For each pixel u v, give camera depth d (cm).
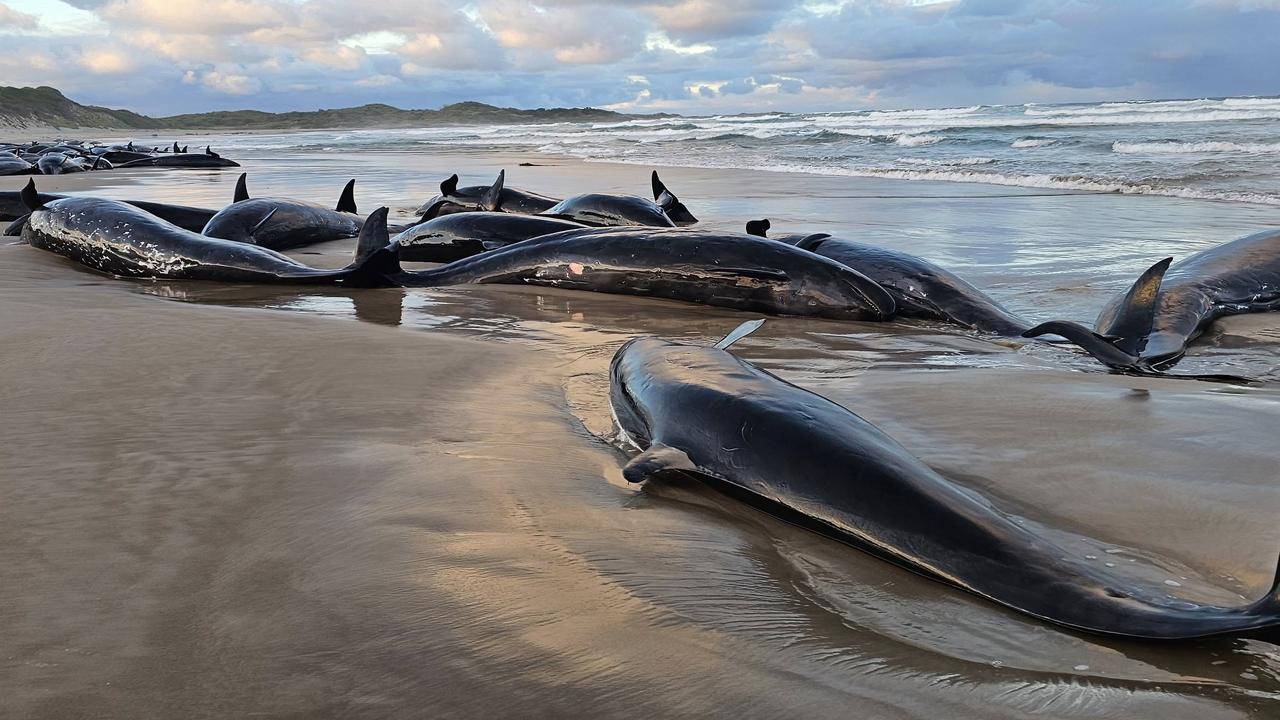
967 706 201
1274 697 206
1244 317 678
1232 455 356
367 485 322
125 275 858
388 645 218
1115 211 1292
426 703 195
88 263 884
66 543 271
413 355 516
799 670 215
